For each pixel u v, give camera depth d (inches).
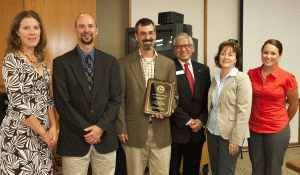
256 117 78.2
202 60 139.5
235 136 67.9
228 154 71.3
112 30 140.2
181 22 106.1
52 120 62.4
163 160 72.7
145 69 72.4
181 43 82.6
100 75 63.9
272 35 142.7
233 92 69.8
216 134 73.4
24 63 53.9
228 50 70.1
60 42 116.4
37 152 56.8
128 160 72.1
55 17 115.0
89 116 62.5
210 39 139.6
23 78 53.2
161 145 71.3
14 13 111.9
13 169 53.7
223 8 139.8
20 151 53.9
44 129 56.9
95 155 65.4
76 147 61.7
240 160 125.9
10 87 52.0
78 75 61.8
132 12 129.0
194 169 88.7
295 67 146.4
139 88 70.0
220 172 72.8
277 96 74.8
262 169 80.0
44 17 113.4
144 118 70.0
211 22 138.9
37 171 56.8
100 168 66.0
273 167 76.6
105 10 139.0
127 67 70.6
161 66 72.8
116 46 140.9
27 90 54.1
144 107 69.3
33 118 54.2
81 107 61.9
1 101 97.2
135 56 72.2
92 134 60.5
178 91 82.0
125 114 71.1
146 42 69.1
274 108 75.6
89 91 62.8
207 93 85.6
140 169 72.6
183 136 81.5
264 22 141.1
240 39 141.5
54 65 62.6
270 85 75.4
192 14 135.6
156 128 71.2
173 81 74.9
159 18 103.3
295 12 144.1
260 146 79.2
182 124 80.1
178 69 83.7
